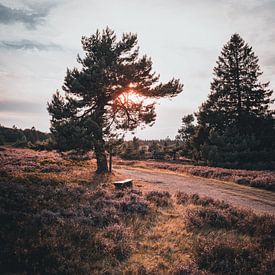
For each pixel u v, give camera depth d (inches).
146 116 1086.4
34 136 5049.2
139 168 1472.7
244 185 912.3
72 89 987.3
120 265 301.0
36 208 405.4
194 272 278.8
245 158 1445.6
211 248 326.3
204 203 577.9
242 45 1763.0
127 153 2347.4
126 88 1041.5
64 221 370.6
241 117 1636.3
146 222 443.8
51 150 1024.2
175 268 295.6
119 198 565.6
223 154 1464.1
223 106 1716.3
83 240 330.6
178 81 1122.0
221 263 299.1
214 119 1681.8
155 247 355.6
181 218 477.1
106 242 337.4
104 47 1032.8
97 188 658.2
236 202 636.7
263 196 724.7
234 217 455.8
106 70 961.5
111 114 1074.7
